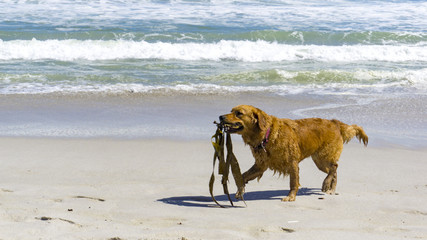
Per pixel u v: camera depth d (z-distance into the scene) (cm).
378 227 624
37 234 578
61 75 1927
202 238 569
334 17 3384
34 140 1145
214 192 817
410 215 689
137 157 1028
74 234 577
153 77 1953
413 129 1333
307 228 614
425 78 2009
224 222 639
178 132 1246
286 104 1591
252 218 660
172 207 711
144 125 1312
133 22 3038
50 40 2531
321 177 927
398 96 1733
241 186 758
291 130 777
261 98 1666
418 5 3838
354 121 1400
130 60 2267
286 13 3475
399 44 2706
